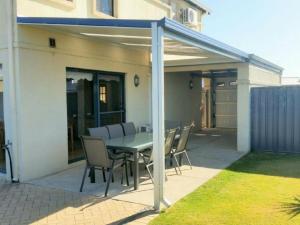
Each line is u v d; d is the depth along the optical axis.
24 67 7.70
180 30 6.52
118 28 6.74
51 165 8.55
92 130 8.39
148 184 7.56
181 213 5.71
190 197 6.55
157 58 5.93
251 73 12.02
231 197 6.52
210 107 20.23
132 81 11.81
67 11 9.16
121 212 5.85
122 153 7.55
